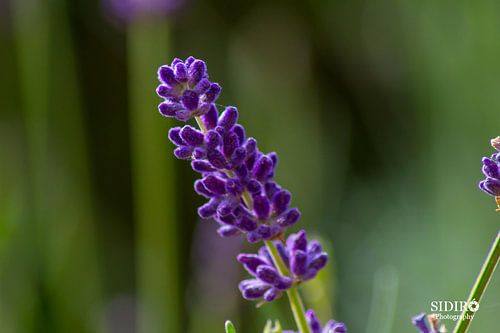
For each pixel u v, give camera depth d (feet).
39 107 2.09
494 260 1.03
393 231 2.63
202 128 1.08
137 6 2.02
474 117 2.52
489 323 2.10
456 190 2.46
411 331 2.29
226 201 1.08
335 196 2.79
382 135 3.01
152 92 2.04
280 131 2.46
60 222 2.10
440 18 2.64
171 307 2.03
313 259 1.09
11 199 1.86
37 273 1.96
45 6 2.09
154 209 2.04
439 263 2.44
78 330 1.99
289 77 2.57
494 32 2.53
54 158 2.24
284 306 1.93
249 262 1.10
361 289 2.57
